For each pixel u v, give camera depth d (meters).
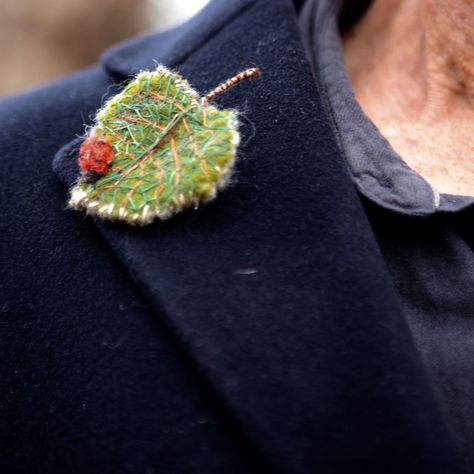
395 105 0.42
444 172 0.40
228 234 0.35
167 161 0.35
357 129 0.38
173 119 0.35
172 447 0.35
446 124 0.41
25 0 1.15
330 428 0.34
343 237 0.35
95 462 0.35
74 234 0.37
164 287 0.35
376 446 0.33
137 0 1.23
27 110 0.42
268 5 0.40
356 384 0.34
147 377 0.35
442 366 0.36
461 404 0.36
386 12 0.44
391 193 0.37
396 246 0.37
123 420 0.35
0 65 1.15
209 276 0.35
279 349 0.34
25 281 0.37
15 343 0.37
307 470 0.33
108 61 0.43
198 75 0.39
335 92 0.39
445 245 0.37
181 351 0.35
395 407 0.34
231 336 0.34
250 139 0.37
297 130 0.37
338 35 0.42
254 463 0.35
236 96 0.38
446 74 0.41
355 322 0.34
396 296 0.35
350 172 0.38
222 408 0.35
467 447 0.35
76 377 0.36
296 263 0.35
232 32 0.40
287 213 0.36
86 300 0.36
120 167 0.35
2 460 0.37
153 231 0.35
